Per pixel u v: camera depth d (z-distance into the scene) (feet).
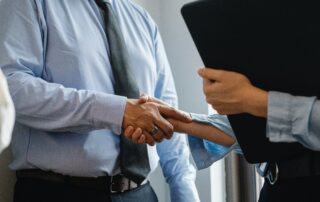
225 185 6.36
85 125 3.78
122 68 4.28
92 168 3.90
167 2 6.92
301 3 2.30
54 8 4.19
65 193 3.87
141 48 4.72
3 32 3.92
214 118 3.86
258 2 2.36
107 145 4.05
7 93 1.49
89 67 4.09
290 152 2.70
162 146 4.96
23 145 3.99
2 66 3.80
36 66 3.93
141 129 3.80
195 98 6.53
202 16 2.52
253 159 2.85
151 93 4.68
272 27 2.40
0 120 1.44
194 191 4.95
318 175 2.64
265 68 2.55
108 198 3.99
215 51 2.62
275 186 2.85
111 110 3.77
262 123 2.67
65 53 4.02
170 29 6.86
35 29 3.98
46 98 3.70
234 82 2.64
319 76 2.44
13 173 4.60
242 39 2.50
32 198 3.91
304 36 2.37
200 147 3.98
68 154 3.87
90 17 4.41
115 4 4.86
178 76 6.72
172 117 3.91
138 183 4.15
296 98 2.55
